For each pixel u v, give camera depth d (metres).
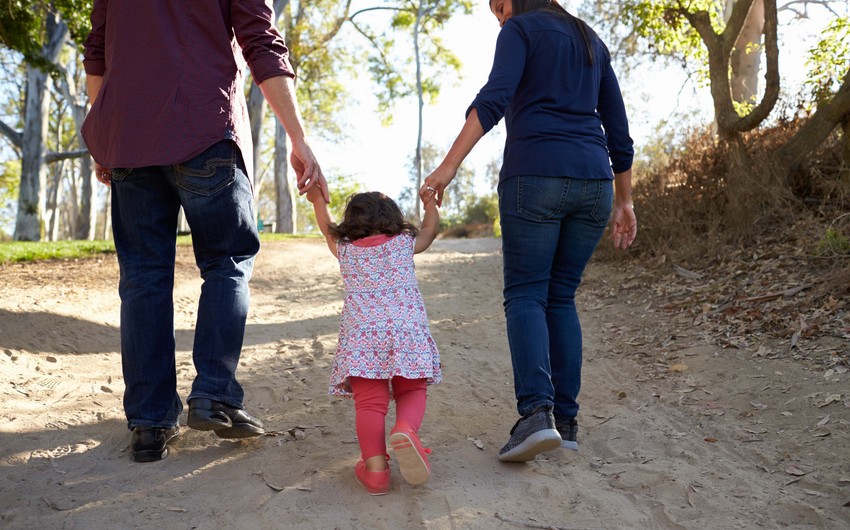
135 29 2.62
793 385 3.37
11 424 2.87
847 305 4.14
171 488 2.41
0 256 8.38
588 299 6.23
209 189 2.63
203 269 2.77
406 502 2.32
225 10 2.70
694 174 7.43
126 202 2.68
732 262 5.95
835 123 6.42
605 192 2.80
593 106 2.85
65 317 4.86
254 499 2.32
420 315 2.59
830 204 6.31
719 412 3.24
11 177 34.69
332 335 5.25
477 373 4.21
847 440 2.71
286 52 2.79
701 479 2.50
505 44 2.72
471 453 2.81
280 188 26.22
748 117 6.78
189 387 3.68
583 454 2.84
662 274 6.34
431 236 2.81
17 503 2.25
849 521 2.14
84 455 2.68
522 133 2.74
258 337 5.15
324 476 2.52
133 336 2.66
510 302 2.78
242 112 2.79
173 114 2.57
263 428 2.84
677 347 4.38
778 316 4.34
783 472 2.54
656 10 8.98
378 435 2.42
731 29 7.29
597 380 3.96
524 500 2.35
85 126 2.75
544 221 2.72
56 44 22.33
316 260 10.62
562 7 2.99
